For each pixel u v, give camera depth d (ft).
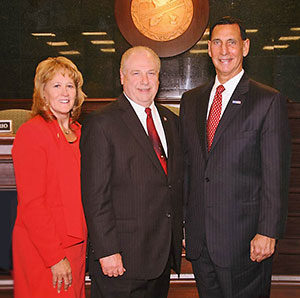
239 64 5.93
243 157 5.63
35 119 5.45
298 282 9.27
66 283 5.32
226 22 5.87
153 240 5.58
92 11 17.92
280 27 17.52
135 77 5.65
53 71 5.51
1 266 7.52
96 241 5.24
